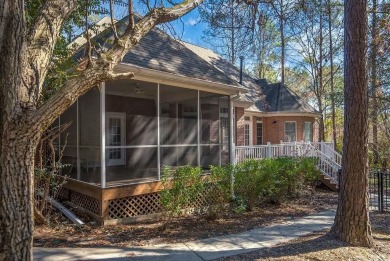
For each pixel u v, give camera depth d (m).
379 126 15.33
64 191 8.57
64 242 5.46
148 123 8.18
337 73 21.17
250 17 7.34
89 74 2.48
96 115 7.12
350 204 5.17
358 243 5.07
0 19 2.17
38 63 2.39
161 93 9.51
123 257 4.68
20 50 2.23
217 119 10.15
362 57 5.04
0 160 2.17
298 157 10.88
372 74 13.82
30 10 4.81
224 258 4.61
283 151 12.15
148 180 7.58
